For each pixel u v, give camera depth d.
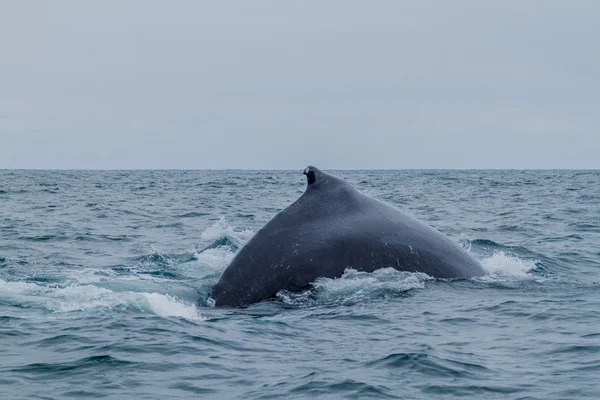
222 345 20.81
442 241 28.30
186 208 78.81
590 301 26.22
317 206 26.33
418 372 18.39
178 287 27.36
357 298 25.06
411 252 26.81
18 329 22.30
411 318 23.61
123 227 57.25
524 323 23.28
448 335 21.95
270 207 80.38
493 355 19.94
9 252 41.81
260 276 24.97
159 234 52.38
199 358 19.67
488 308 24.86
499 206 82.12
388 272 25.86
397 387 17.38
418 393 16.98
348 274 25.41
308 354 20.03
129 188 132.25
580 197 101.25
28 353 20.08
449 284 26.94
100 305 25.16
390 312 24.17
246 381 17.92
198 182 170.75
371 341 21.25
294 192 117.50
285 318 23.47
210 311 24.33
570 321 23.50
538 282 29.38
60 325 22.80
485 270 29.88
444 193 111.69
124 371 18.61
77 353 20.03
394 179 191.88
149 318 23.55
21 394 17.00
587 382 17.58
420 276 26.56
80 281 29.20
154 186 143.12
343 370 18.58
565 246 45.34
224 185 150.38
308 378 17.95
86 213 70.38
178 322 23.08
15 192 109.69
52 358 19.64
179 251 41.72
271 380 17.94
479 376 18.12
